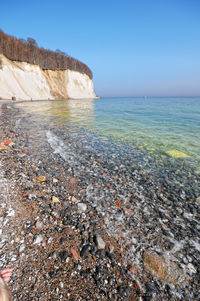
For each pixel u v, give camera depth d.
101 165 6.74
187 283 2.42
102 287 2.27
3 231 2.95
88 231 3.23
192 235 3.37
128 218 3.73
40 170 5.70
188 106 44.34
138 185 5.30
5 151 6.91
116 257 2.73
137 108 37.19
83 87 92.50
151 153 8.40
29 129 12.09
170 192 4.98
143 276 2.47
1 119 14.77
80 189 4.78
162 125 15.95
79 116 21.41
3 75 43.12
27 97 48.53
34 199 3.99
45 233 3.06
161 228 3.51
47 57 72.06
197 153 8.45
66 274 2.39
